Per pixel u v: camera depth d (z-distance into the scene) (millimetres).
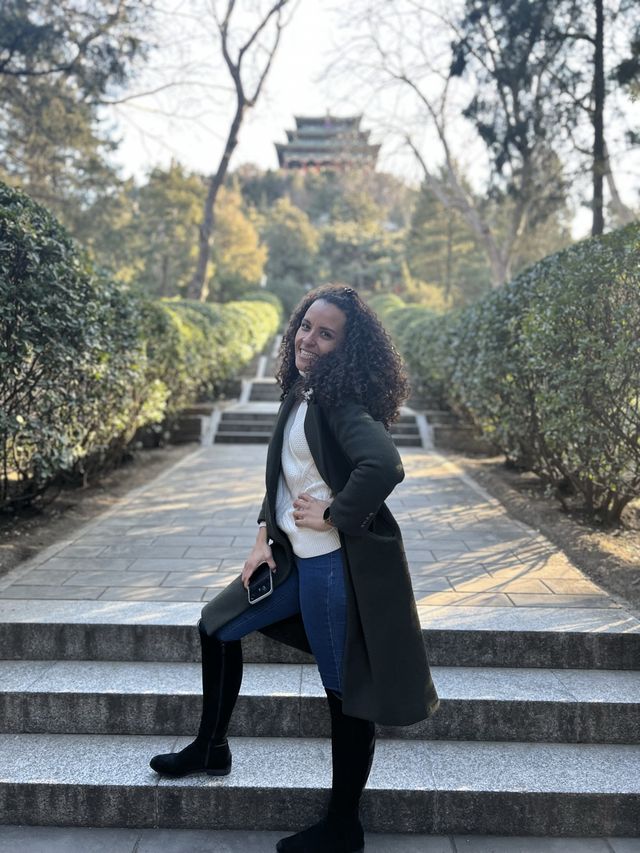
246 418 9898
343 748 1968
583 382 4027
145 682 2609
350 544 1871
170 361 7742
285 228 44219
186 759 2215
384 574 1880
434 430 9320
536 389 5125
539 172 12617
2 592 3244
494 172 12945
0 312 3727
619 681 2666
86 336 4383
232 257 33844
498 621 2891
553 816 2191
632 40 9570
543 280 5109
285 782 2229
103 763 2336
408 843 2172
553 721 2490
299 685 2609
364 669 1867
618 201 12461
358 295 2039
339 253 45625
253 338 15992
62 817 2227
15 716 2539
